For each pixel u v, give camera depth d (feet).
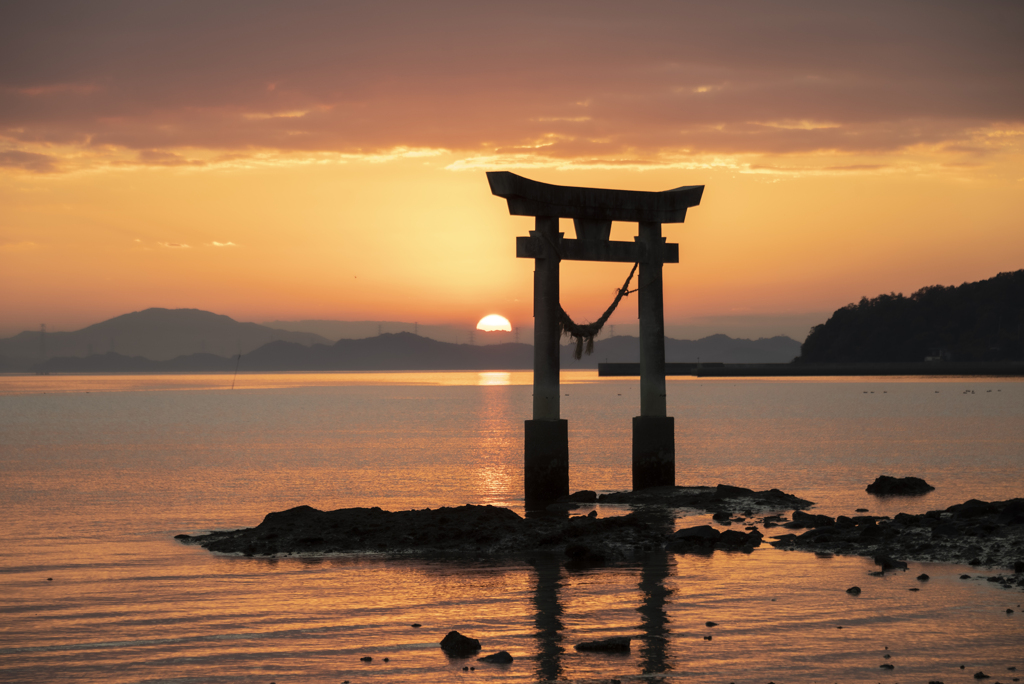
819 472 131.95
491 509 84.64
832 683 40.65
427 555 70.59
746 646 46.14
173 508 102.53
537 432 99.81
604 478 131.85
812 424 242.17
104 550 75.20
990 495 104.47
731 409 334.24
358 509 85.46
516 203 96.07
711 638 47.55
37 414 360.28
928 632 48.14
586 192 102.17
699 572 63.41
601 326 106.63
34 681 42.29
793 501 96.78
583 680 41.55
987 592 56.29
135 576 64.54
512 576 63.05
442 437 216.95
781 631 48.65
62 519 94.12
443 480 129.08
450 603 55.72
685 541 73.20
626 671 42.65
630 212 105.19
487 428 252.83
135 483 126.93
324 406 423.23
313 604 55.93
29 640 48.78
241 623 51.90
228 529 86.99
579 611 53.42
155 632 50.26
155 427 268.41
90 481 129.59
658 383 107.76
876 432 210.18
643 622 50.83
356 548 72.90
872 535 74.02
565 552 70.03
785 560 67.21
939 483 116.57
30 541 79.97
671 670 42.68
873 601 54.49
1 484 125.70
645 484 106.11
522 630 49.80
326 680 42.11
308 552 72.08
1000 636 47.29
